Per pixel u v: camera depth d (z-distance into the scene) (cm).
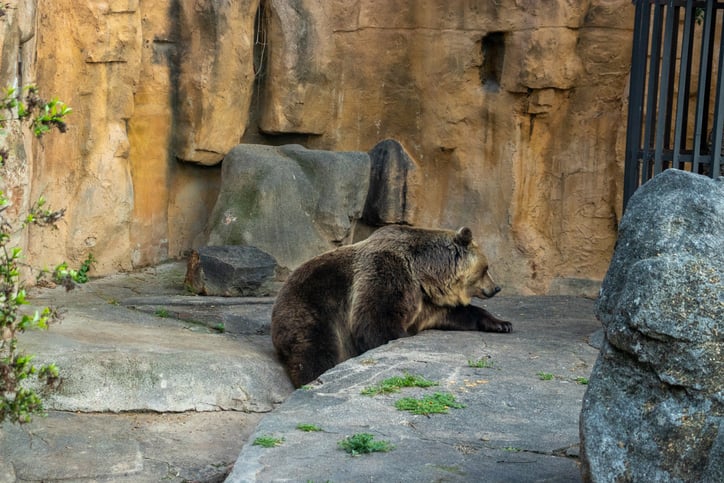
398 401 739
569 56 1340
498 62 1392
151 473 756
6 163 1001
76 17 1223
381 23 1451
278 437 650
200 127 1382
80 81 1252
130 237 1360
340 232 1360
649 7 1003
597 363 479
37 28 1142
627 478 446
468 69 1398
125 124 1333
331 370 839
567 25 1327
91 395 870
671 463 436
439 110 1426
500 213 1400
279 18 1409
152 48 1356
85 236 1279
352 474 576
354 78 1470
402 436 659
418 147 1456
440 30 1412
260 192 1316
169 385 901
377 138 1477
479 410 727
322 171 1354
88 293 1219
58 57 1212
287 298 1000
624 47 1340
